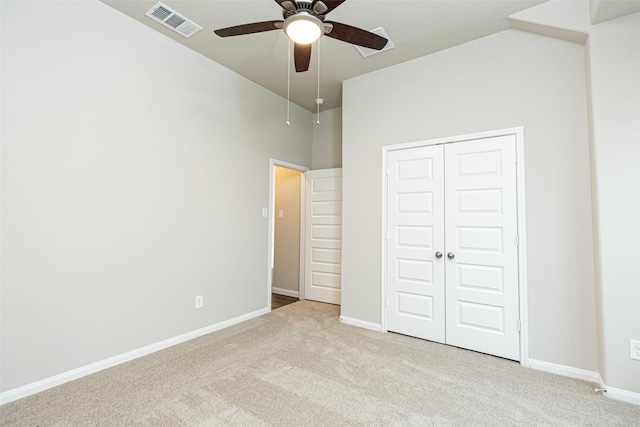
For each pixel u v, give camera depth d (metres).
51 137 2.11
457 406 1.91
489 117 2.74
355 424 1.74
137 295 2.57
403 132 3.21
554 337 2.39
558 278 2.39
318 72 3.47
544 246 2.46
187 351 2.69
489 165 2.72
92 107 2.31
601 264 2.09
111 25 2.43
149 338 2.65
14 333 1.94
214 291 3.21
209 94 3.20
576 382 2.22
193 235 3.02
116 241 2.44
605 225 2.08
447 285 2.89
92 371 2.28
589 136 2.29
